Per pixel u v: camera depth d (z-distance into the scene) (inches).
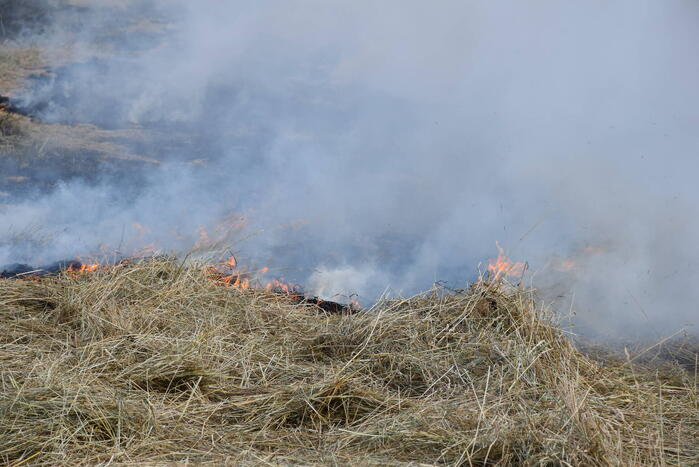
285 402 570.9
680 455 535.2
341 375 603.8
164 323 670.5
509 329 659.4
